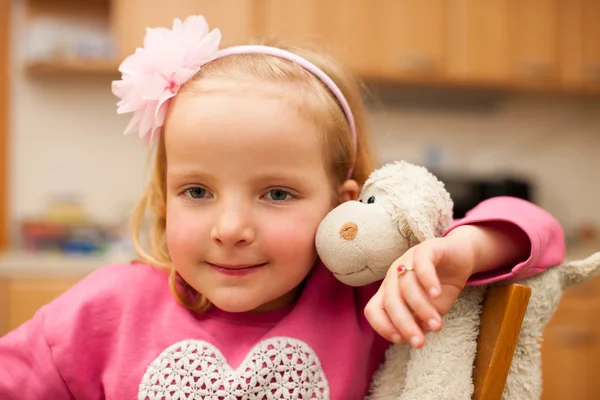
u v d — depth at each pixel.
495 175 2.47
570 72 2.40
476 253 0.58
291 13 2.21
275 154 0.62
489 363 0.59
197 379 0.67
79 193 2.46
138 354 0.69
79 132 2.45
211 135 0.61
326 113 0.69
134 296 0.72
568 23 2.39
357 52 2.25
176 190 0.65
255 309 0.72
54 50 2.22
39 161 2.44
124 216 2.41
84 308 0.71
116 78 2.45
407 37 2.29
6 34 2.38
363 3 2.26
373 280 0.64
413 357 0.64
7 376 0.68
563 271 0.65
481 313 0.64
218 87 0.63
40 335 0.70
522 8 2.36
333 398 0.68
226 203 0.62
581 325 2.06
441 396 0.60
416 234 0.60
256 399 0.67
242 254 0.62
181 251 0.65
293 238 0.64
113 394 0.68
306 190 0.65
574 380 2.05
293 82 0.67
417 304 0.51
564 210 2.74
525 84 2.38
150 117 0.69
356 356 0.71
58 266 1.93
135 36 2.15
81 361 0.69
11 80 2.41
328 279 0.75
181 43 0.69
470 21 2.33
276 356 0.68
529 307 0.62
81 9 2.37
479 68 2.33
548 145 2.73
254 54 0.71
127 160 2.48
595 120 2.75
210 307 0.72
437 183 0.66
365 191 0.67
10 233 2.42
